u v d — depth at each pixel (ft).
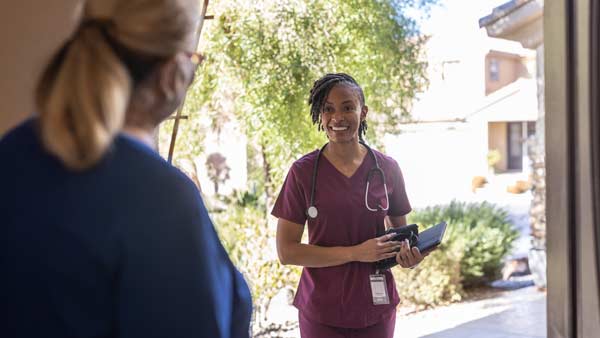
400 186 6.62
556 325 7.29
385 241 6.02
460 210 22.40
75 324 2.48
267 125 17.03
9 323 2.50
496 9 19.89
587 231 6.93
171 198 2.66
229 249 15.90
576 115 6.90
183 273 2.59
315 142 17.07
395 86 17.75
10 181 2.56
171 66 2.77
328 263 6.07
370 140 17.40
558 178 7.14
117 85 2.48
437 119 34.30
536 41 20.51
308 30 16.90
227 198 18.30
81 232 2.48
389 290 6.37
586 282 6.98
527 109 43.09
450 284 19.70
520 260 23.03
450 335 16.44
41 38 5.73
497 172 52.90
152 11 2.61
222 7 17.08
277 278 15.80
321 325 6.22
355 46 17.28
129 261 2.52
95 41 2.52
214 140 18.81
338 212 6.16
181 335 2.58
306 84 16.89
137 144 2.71
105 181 2.56
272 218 17.10
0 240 2.50
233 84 17.44
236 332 3.01
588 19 6.71
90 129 2.38
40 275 2.46
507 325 17.11
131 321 2.52
